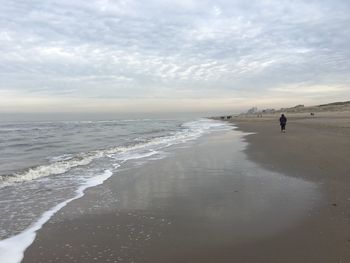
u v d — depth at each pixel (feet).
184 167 48.96
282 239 21.21
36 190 36.35
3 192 35.53
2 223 25.85
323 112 378.32
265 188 34.45
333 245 19.97
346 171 40.55
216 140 92.68
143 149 73.77
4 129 192.65
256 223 24.26
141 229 23.91
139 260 18.98
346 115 263.08
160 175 43.55
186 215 26.73
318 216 25.14
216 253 19.60
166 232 23.16
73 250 20.67
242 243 20.85
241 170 44.93
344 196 30.17
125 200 31.73
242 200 30.32
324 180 36.63
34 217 27.27
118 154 65.46
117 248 20.74
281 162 49.29
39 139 110.32
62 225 25.22
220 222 24.80
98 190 36.01
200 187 36.01
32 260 19.47
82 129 187.93
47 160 59.47
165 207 29.09
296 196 30.91
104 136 123.54
